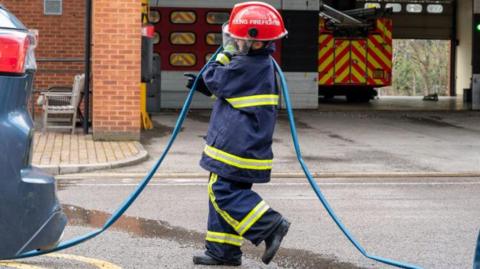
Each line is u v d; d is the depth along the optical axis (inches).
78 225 274.8
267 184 383.6
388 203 331.9
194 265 219.5
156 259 226.2
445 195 355.6
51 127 536.4
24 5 629.3
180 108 864.3
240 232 201.3
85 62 534.9
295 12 869.2
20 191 152.3
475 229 277.7
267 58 205.8
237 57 203.2
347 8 1031.6
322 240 257.1
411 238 261.6
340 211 311.1
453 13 1132.5
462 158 487.8
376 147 539.2
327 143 559.8
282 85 207.6
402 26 1120.8
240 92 202.1
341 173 420.5
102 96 505.4
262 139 201.9
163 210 306.3
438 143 567.2
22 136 153.5
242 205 199.3
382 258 221.5
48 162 414.9
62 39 636.1
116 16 501.7
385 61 979.3
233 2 866.1
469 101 1066.1
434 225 284.4
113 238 253.9
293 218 294.7
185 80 862.5
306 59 876.6
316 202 331.9
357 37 971.9
